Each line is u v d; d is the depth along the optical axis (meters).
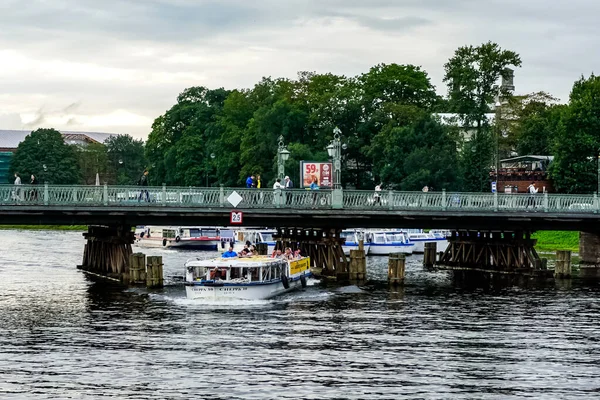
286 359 58.88
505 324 71.06
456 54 173.00
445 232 155.38
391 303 81.56
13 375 54.81
